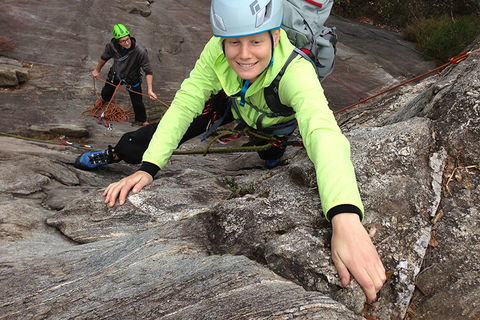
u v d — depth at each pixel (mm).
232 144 5344
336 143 1575
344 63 10156
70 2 10938
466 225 1615
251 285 1385
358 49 11039
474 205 1679
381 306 1447
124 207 2221
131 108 7262
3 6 9805
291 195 1917
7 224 2213
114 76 6297
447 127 1955
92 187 3002
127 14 11164
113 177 3584
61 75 7598
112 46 5945
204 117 2605
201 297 1352
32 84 7137
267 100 2037
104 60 6145
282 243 1595
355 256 1372
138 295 1416
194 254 1732
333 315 1250
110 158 3309
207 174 3070
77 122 6215
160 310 1321
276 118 2221
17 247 2004
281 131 2414
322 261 1482
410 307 1464
